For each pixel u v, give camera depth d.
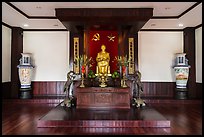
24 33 7.98
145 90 7.98
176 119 5.05
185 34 7.76
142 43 8.00
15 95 7.63
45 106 6.75
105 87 5.73
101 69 6.81
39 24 7.23
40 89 8.05
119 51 6.98
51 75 8.04
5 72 7.30
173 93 7.97
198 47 7.39
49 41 8.04
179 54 7.52
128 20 5.63
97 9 5.52
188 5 5.32
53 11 5.87
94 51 7.38
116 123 4.38
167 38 8.02
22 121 4.83
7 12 5.71
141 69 7.98
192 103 7.18
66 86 6.30
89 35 7.25
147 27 7.74
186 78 7.43
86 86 6.02
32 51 8.01
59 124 4.37
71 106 6.00
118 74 6.51
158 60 7.98
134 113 5.06
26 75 7.45
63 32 8.01
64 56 8.03
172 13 6.06
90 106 5.68
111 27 6.75
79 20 5.62
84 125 4.37
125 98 5.70
